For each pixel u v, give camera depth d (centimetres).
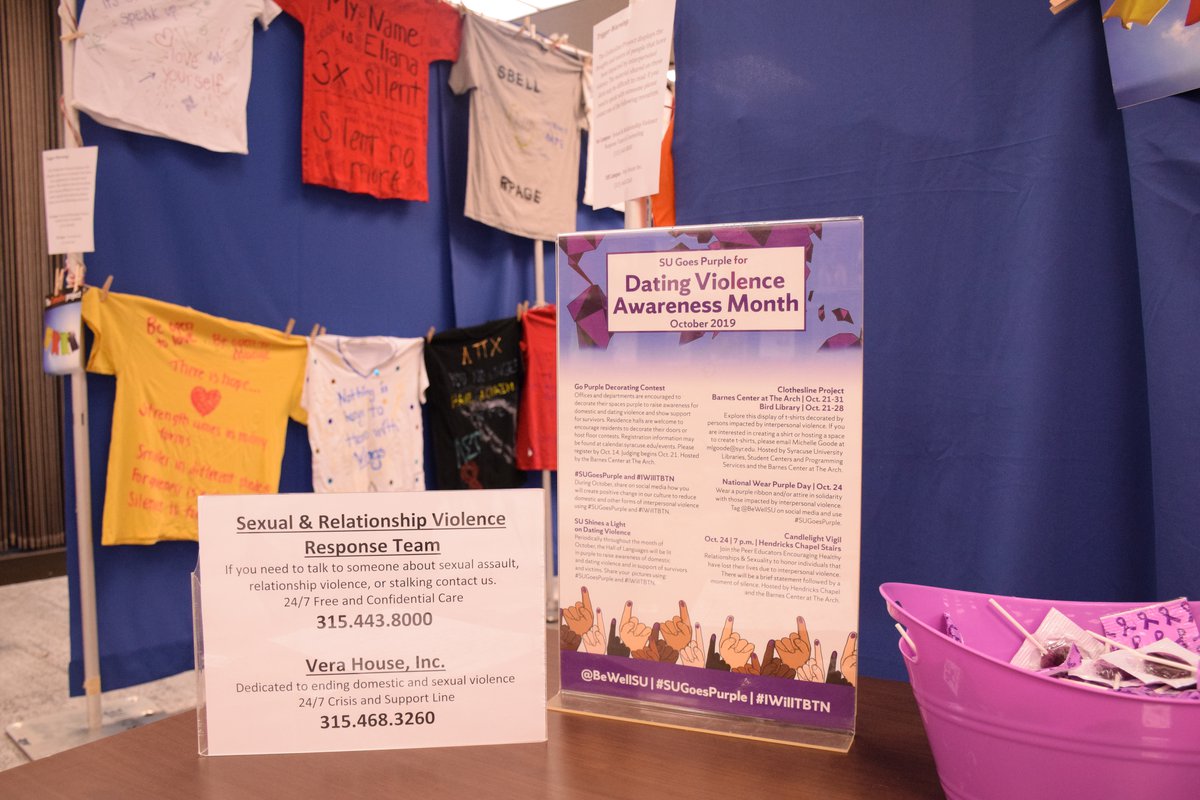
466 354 330
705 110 113
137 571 251
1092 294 86
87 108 231
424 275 334
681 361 69
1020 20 89
